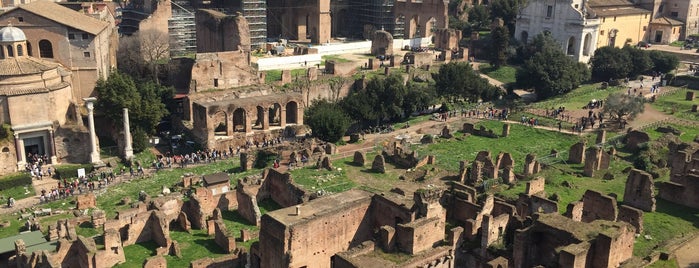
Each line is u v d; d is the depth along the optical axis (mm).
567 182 78312
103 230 70812
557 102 126250
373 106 119625
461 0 193625
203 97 120500
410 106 122188
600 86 138250
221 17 143500
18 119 97125
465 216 69812
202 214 76438
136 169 98562
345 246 65812
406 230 59031
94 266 64062
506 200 72250
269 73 137875
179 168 99188
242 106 112375
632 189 69875
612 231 52688
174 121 120812
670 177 78312
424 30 178125
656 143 91812
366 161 95375
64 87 103312
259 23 158500
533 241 56562
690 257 57781
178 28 152375
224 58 124812
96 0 171250
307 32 181875
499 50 152375
